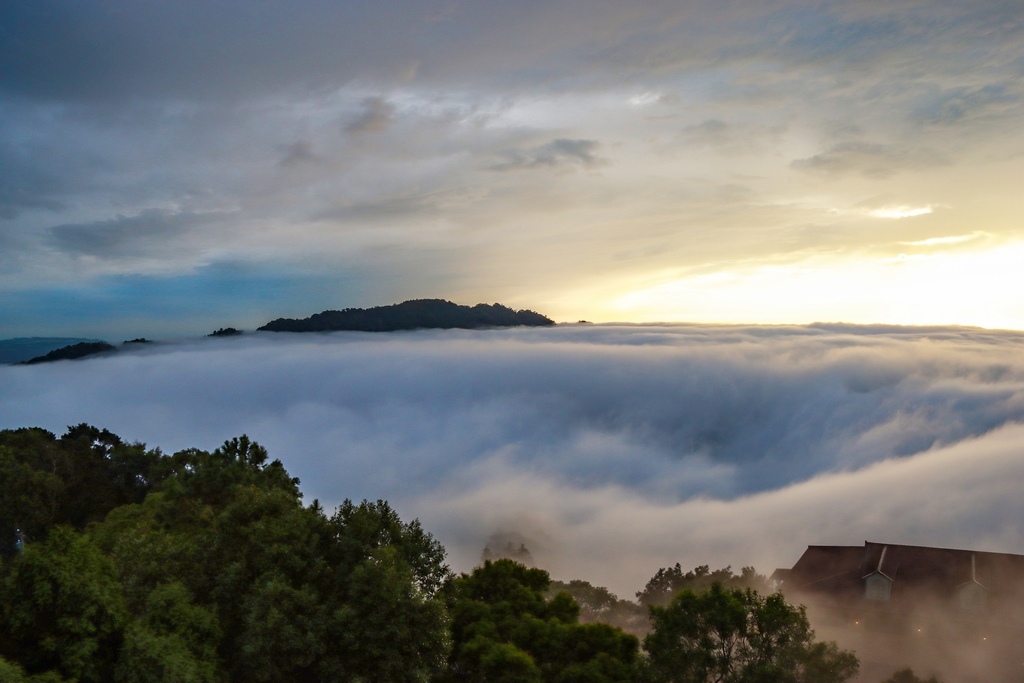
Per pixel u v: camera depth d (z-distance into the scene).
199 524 36.44
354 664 27.48
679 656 30.08
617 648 35.66
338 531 31.55
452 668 35.19
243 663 26.41
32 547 23.34
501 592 43.09
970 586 46.84
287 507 32.16
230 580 28.56
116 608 24.14
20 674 20.27
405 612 28.62
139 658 23.02
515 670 32.38
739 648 30.64
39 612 22.77
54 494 52.72
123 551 29.92
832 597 50.97
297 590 28.05
